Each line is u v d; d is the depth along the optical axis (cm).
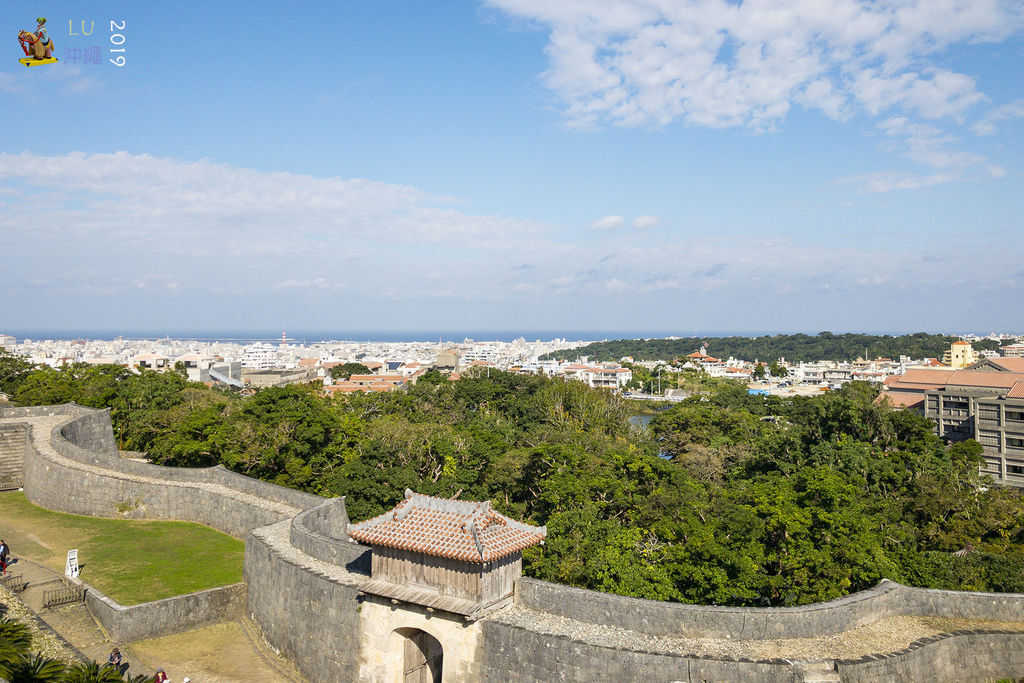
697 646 2172
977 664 2275
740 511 3859
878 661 2094
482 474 5938
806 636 2245
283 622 2753
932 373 12394
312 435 5550
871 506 4359
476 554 2222
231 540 3728
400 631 2431
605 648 2114
